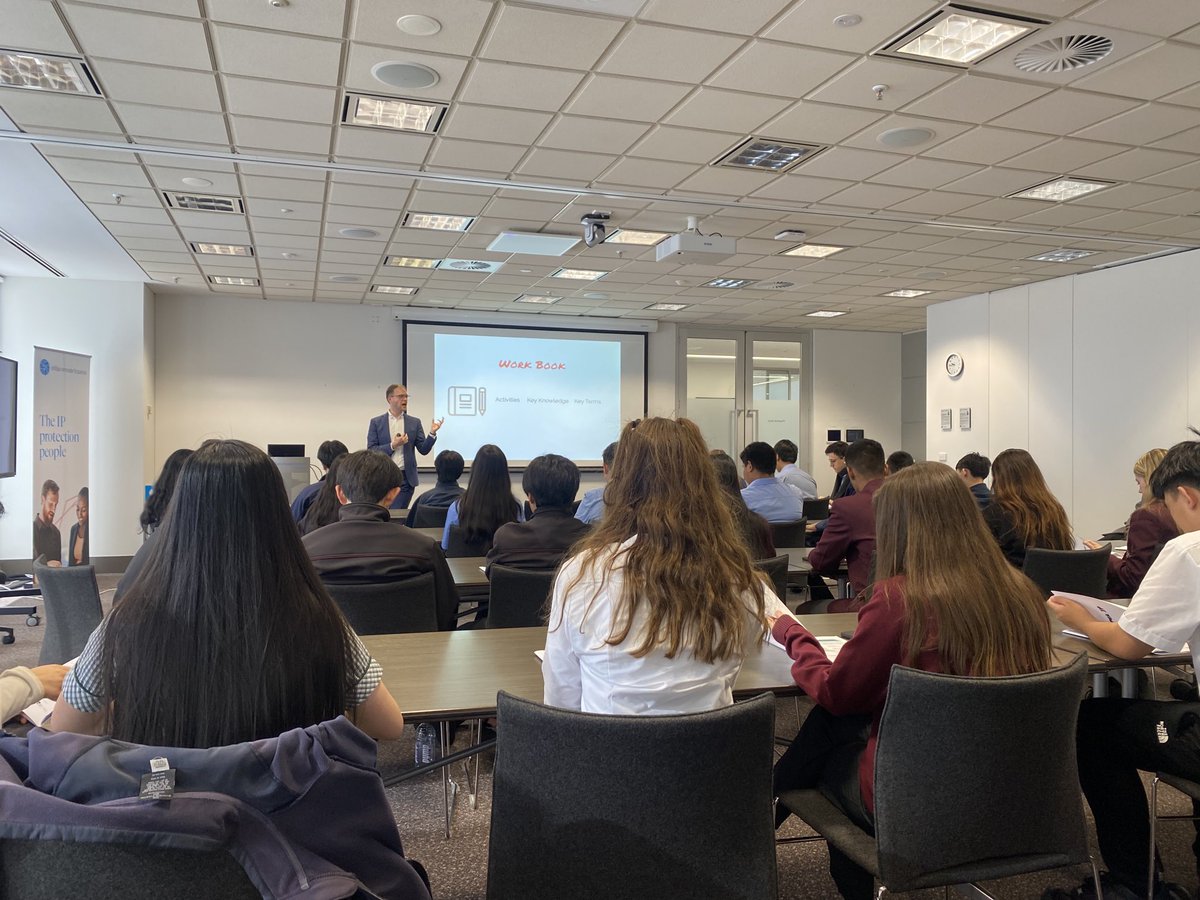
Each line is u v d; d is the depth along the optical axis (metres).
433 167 4.80
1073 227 6.19
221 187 5.15
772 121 4.11
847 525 3.33
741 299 9.31
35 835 0.72
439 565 2.61
